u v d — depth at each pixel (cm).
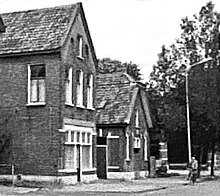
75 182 3366
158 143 5347
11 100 3328
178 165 6172
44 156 3225
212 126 4834
